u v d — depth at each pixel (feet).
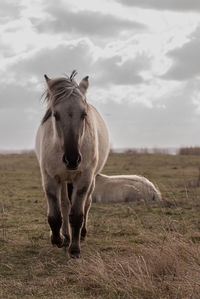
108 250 20.68
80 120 17.47
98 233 24.75
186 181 49.88
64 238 21.75
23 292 14.85
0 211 32.04
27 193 43.37
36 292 14.92
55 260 19.25
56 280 16.06
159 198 36.14
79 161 17.16
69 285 15.60
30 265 18.34
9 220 28.50
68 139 17.06
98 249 20.93
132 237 23.41
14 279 16.33
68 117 17.31
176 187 45.14
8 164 78.95
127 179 37.60
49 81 19.04
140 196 36.29
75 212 19.52
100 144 23.22
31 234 24.29
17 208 33.78
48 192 19.51
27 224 27.22
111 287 14.92
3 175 60.90
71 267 17.40
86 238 23.48
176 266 16.19
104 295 14.53
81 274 16.14
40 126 22.62
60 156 18.51
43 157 19.33
